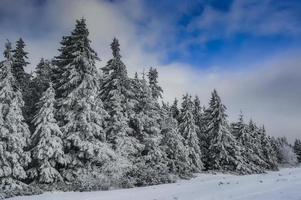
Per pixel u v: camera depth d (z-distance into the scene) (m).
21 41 32.47
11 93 24.20
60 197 20.02
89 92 27.70
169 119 42.81
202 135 58.38
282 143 115.38
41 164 24.69
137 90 38.84
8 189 21.98
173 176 35.62
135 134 36.88
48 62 34.50
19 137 23.61
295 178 30.11
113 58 35.81
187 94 55.06
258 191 19.58
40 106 26.00
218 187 22.64
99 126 27.78
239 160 54.41
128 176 29.39
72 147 27.58
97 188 24.70
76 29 29.44
